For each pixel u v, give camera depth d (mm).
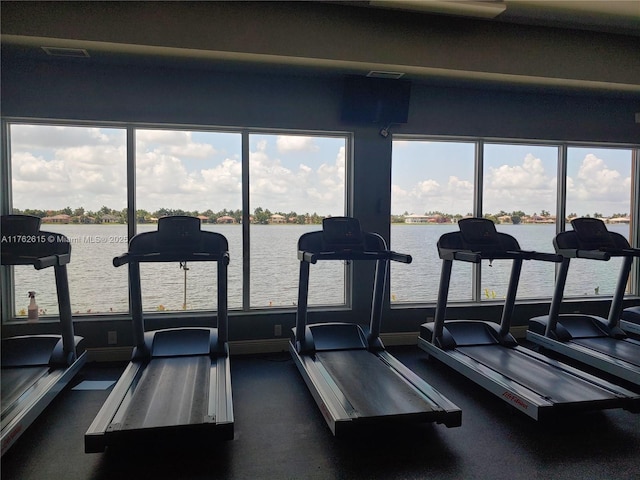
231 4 3527
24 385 3051
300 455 2549
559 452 2598
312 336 3984
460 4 3414
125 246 4273
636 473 2377
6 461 2473
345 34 3746
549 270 5336
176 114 4172
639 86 4523
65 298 3480
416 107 4699
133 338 3836
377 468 2420
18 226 3297
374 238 3934
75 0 3295
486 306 4977
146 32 3414
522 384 3156
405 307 4797
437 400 2852
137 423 2469
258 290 4590
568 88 4676
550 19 3904
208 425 2471
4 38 3307
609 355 3928
